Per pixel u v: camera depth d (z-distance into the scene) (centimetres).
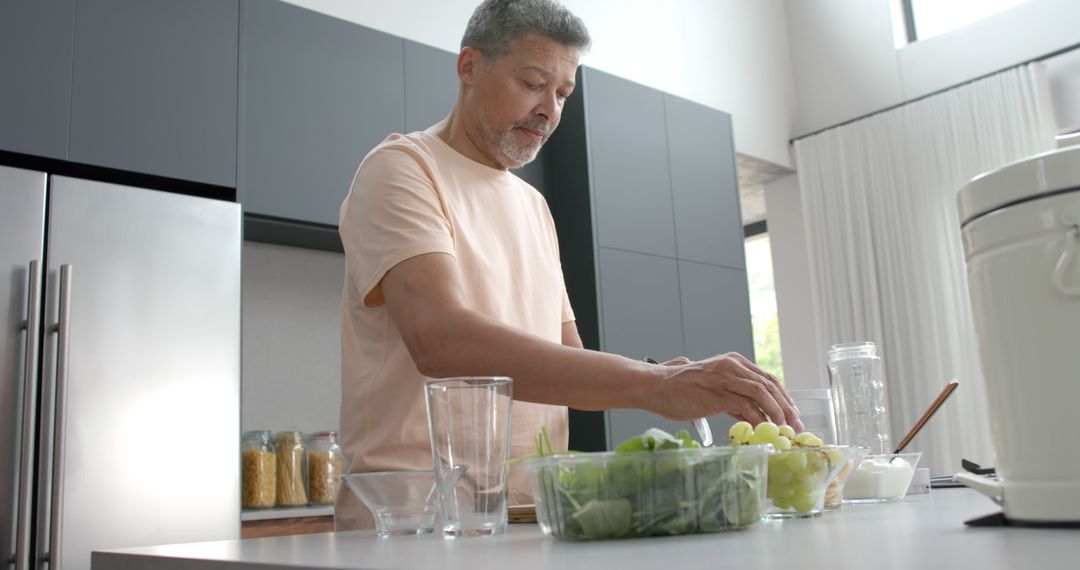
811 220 498
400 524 86
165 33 245
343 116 280
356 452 127
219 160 249
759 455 72
